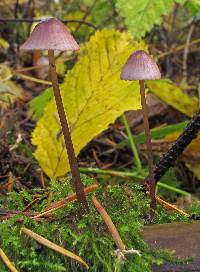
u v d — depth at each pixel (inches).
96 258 6.4
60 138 9.1
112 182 10.4
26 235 6.6
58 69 13.6
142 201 7.2
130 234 6.6
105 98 9.1
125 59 9.2
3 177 9.6
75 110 9.1
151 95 13.1
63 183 7.8
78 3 16.6
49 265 6.3
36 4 17.9
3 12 16.2
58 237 6.5
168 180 10.4
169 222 7.2
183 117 12.7
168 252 6.5
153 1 8.8
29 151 10.7
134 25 8.8
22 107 12.6
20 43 15.0
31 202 7.4
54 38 5.9
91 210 6.8
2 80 11.3
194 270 6.5
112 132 12.1
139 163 10.4
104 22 15.2
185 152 10.6
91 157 11.5
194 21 14.0
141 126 12.5
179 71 14.9
